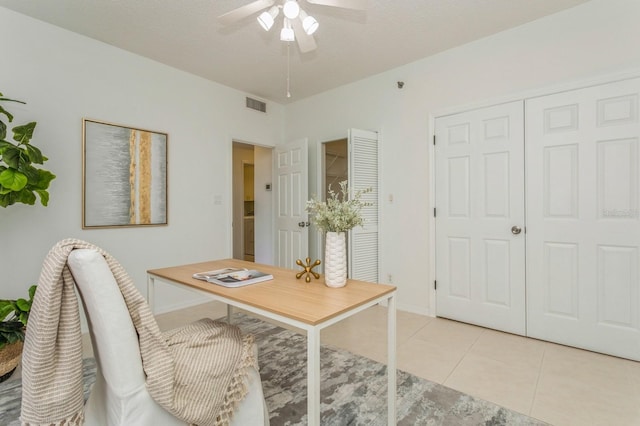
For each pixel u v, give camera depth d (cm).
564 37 254
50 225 268
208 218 382
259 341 269
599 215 243
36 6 243
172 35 286
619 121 234
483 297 299
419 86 338
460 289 313
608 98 238
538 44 266
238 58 331
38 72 262
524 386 199
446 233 321
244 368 134
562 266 259
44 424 99
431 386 199
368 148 366
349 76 379
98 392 127
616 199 236
